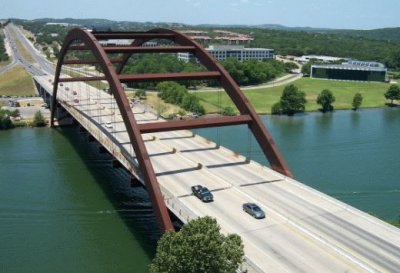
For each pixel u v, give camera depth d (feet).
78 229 199.00
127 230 197.98
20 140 349.61
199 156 219.00
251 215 152.76
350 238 136.87
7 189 243.81
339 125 431.02
